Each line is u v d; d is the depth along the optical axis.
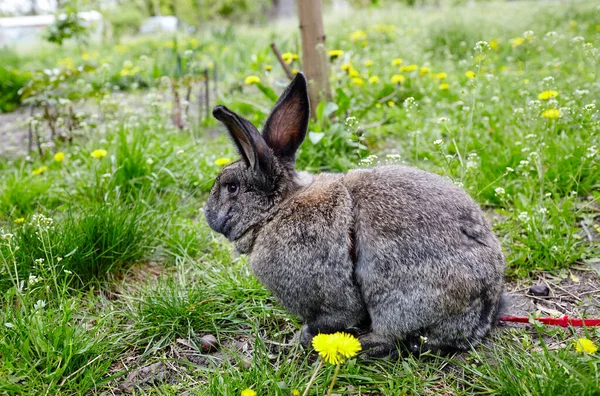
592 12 3.75
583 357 0.97
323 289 1.04
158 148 1.87
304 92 1.08
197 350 1.14
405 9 5.66
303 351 1.10
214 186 1.14
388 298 1.02
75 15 3.62
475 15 4.10
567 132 1.74
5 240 1.30
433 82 2.53
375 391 1.01
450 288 1.00
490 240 1.06
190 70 2.74
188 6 8.41
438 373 1.04
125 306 1.27
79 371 1.04
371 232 1.02
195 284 1.30
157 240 1.46
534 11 4.05
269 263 1.07
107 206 1.45
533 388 0.92
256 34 5.22
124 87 3.33
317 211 1.05
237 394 0.98
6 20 9.06
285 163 1.11
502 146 1.76
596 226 1.42
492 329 1.11
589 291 1.24
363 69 2.77
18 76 3.44
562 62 2.12
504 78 2.34
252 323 1.17
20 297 1.12
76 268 1.32
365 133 1.99
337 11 6.07
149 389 1.04
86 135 2.16
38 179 1.79
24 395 0.98
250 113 2.49
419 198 1.04
